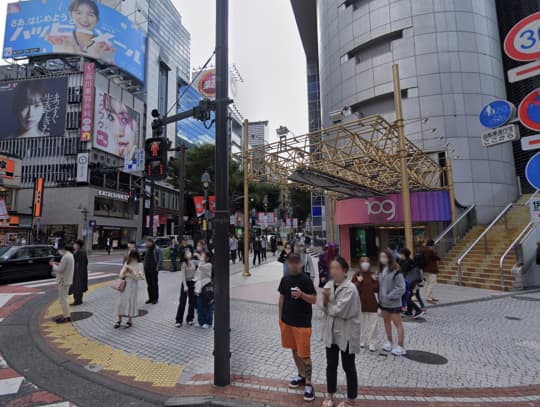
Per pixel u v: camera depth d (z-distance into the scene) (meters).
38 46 39.31
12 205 28.56
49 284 12.34
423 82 18.30
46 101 37.09
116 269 17.88
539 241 10.67
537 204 5.16
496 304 8.62
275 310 8.15
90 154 35.72
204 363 4.84
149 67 52.50
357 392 3.72
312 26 42.53
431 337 5.91
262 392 3.85
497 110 5.92
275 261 22.88
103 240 36.78
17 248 13.11
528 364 4.70
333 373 3.42
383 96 19.58
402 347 5.06
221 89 4.35
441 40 18.34
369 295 5.31
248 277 14.09
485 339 5.79
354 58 21.20
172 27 80.06
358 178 14.66
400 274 5.23
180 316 6.84
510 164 18.22
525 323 6.81
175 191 54.44
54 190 34.81
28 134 36.75
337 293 3.49
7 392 4.00
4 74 42.38
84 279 8.98
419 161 14.94
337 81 22.16
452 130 17.53
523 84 19.92
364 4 21.16
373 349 5.21
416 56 18.61
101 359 5.02
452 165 17.27
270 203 46.62
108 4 48.91
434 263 8.96
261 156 13.28
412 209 16.12
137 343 5.75
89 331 6.46
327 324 3.48
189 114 5.32
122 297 6.76
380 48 20.30
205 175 18.45
